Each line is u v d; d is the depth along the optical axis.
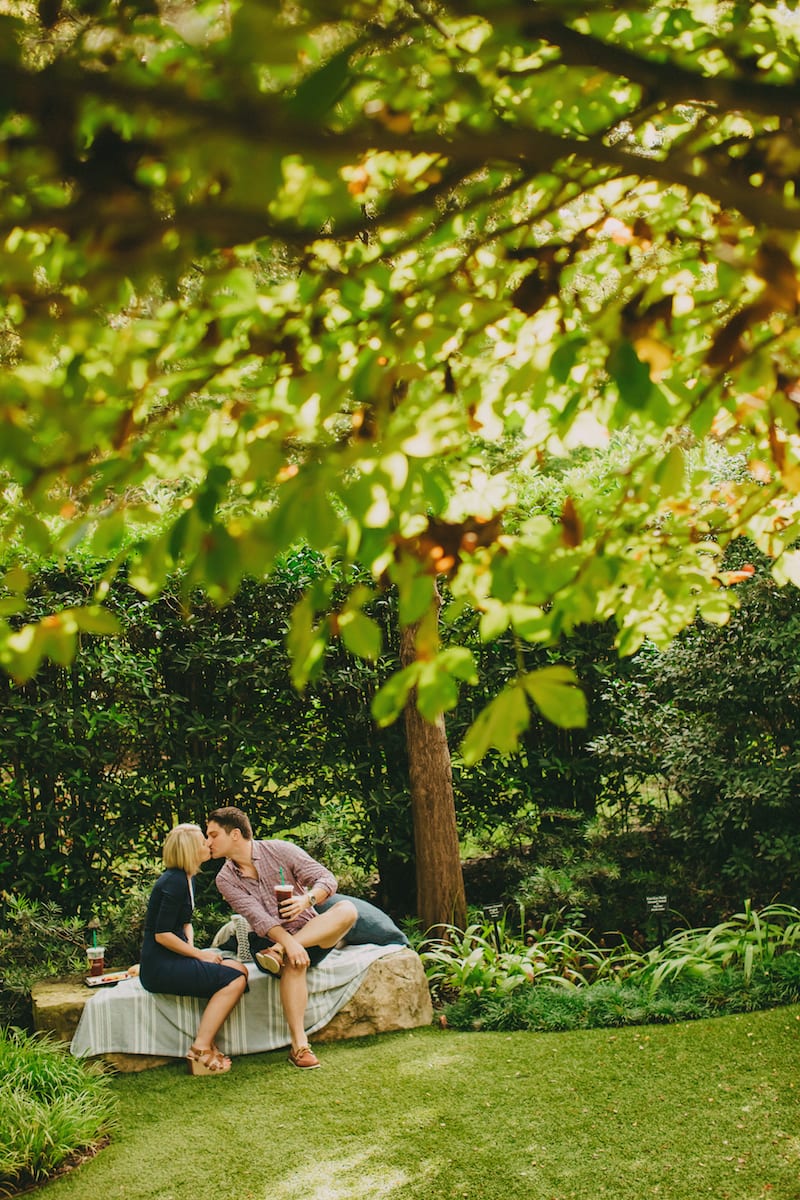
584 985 5.95
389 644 7.52
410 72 1.88
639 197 2.56
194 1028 5.27
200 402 2.31
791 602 6.68
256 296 2.30
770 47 2.04
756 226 1.74
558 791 7.79
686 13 2.23
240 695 7.13
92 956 5.83
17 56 1.33
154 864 6.97
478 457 2.73
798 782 6.74
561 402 2.61
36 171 1.49
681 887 7.09
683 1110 4.25
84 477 2.00
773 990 5.57
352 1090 4.75
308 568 7.18
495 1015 5.58
